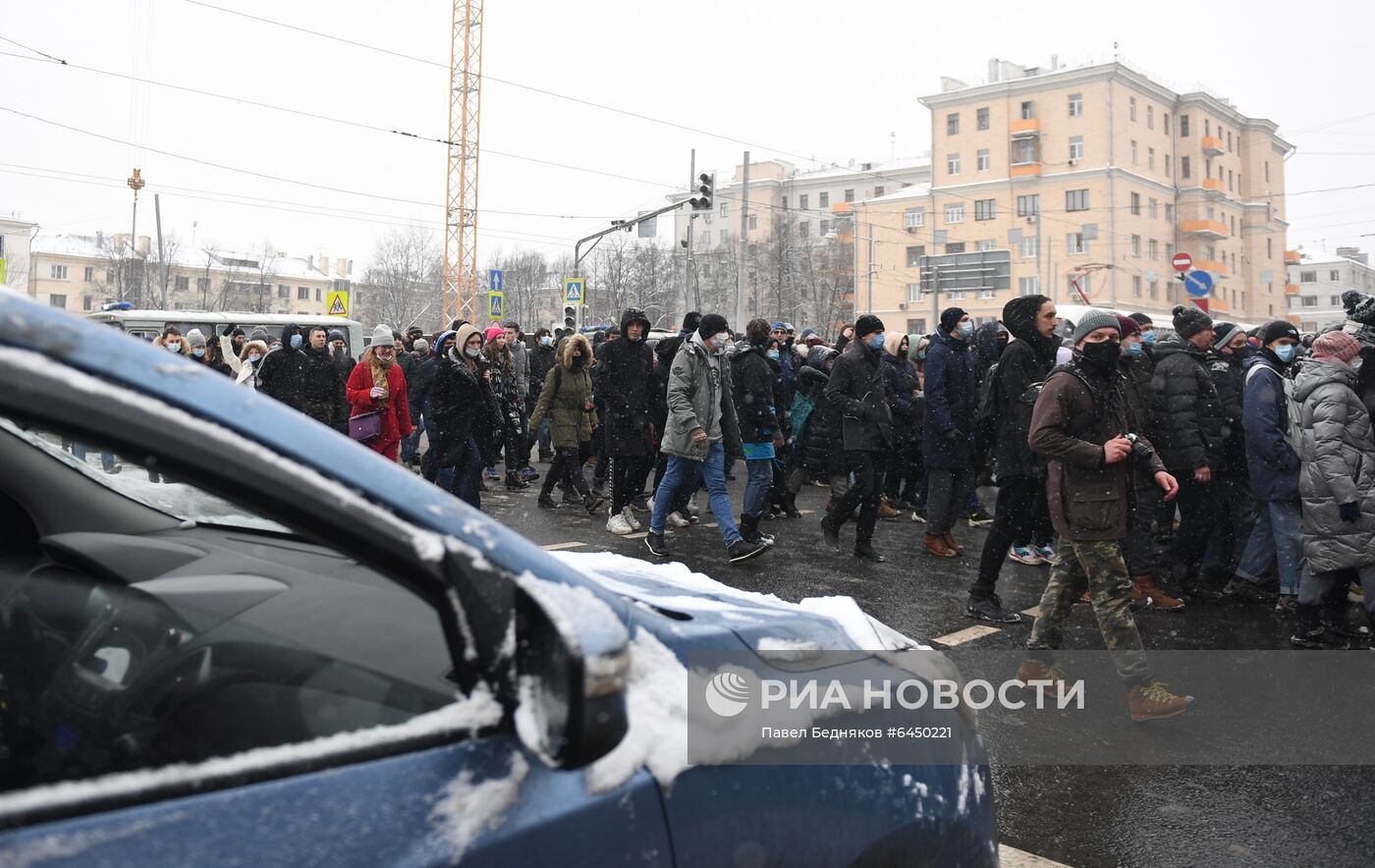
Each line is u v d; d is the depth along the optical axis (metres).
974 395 7.77
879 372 7.49
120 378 1.10
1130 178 64.50
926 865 1.81
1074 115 64.62
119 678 1.39
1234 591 6.70
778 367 10.38
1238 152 75.88
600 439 9.84
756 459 7.64
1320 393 5.34
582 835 1.26
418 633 1.39
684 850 1.38
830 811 1.62
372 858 1.10
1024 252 66.44
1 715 1.30
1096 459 4.18
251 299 97.12
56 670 1.39
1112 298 62.84
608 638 1.27
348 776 1.16
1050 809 3.47
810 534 8.78
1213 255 71.88
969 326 7.97
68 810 1.01
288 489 1.18
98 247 91.94
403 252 84.44
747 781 1.51
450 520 1.30
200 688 1.34
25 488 1.89
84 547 1.79
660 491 7.38
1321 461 5.28
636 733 1.39
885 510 9.95
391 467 1.31
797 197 97.38
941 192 69.94
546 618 1.27
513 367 11.34
